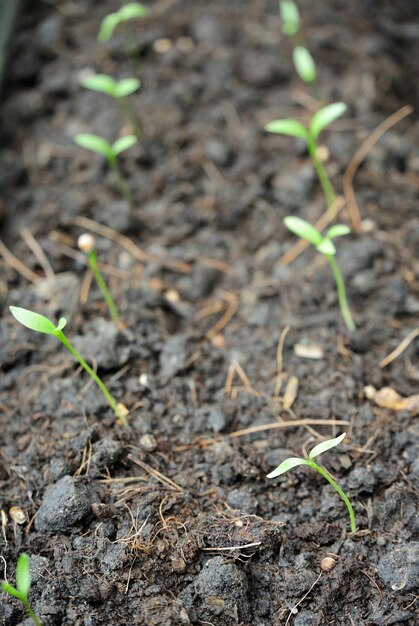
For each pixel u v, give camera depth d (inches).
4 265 16.6
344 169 17.5
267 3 19.7
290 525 14.1
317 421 14.9
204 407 15.1
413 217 17.1
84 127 18.2
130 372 15.4
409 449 14.6
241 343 15.8
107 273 16.5
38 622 13.0
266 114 18.3
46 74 18.9
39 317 13.6
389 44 19.3
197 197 17.4
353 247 16.5
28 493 14.3
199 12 19.6
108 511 14.0
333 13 19.5
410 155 17.8
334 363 15.4
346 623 13.4
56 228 17.0
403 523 14.0
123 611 13.4
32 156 18.0
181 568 13.6
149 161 17.8
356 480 14.3
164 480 14.4
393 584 13.6
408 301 16.1
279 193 17.4
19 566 12.7
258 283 16.5
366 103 18.2
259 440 14.8
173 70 18.7
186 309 16.3
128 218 17.1
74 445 14.6
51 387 15.2
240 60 18.9
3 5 19.2
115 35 19.3
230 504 14.2
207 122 18.2
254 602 13.6
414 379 15.3
